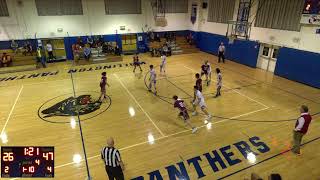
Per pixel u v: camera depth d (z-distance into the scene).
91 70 16.64
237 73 15.61
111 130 8.78
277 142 7.90
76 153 7.47
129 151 7.52
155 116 9.81
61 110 10.45
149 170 6.66
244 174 6.47
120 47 21.12
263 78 14.61
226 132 8.53
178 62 18.58
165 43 21.28
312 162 6.91
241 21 17.42
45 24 18.17
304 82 13.55
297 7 13.27
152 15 21.31
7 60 16.80
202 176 6.43
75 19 18.88
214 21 20.27
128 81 14.15
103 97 11.74
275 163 6.88
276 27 14.81
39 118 9.77
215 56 20.53
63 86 13.42
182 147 7.70
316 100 11.31
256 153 7.34
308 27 12.89
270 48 15.69
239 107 10.53
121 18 20.30
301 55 13.39
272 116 9.70
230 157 7.18
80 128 8.96
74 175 6.52
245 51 17.36
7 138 8.34
